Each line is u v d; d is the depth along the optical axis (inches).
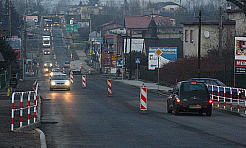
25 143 775.1
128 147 767.7
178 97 1428.4
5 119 1199.6
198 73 2652.6
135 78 5236.2
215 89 2192.4
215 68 2802.7
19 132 933.8
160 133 965.2
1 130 962.1
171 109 1499.8
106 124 1146.7
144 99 1481.3
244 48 1987.0
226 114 1557.6
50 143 816.3
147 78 4680.1
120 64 6628.9
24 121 1160.8
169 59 4409.5
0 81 3174.2
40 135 884.6
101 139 869.8
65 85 2854.3
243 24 4325.8
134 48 6737.2
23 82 4188.0
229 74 2701.8
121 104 1863.9
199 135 933.8
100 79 4977.9
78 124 1144.8
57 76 2979.8
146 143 815.7
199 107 1416.1
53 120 1242.0
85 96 2354.8
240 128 1084.5
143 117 1348.4
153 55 4857.3
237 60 1990.7
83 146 780.0
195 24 4485.7
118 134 948.0
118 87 3395.7
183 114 1507.1
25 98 2171.5
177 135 932.6
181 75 3159.5
